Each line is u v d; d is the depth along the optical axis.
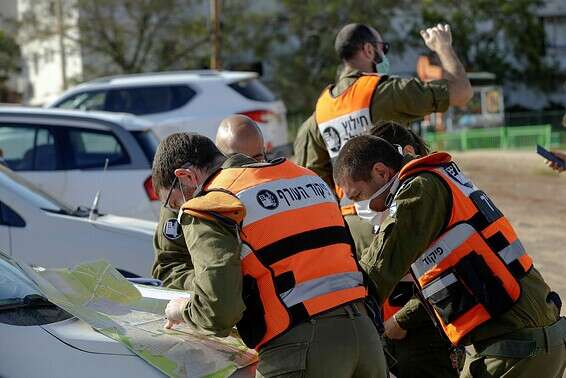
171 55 68.56
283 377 5.27
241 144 8.01
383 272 6.07
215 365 5.41
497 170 36.47
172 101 25.33
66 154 14.69
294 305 5.28
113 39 67.75
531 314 6.14
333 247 5.50
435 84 9.02
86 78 67.69
